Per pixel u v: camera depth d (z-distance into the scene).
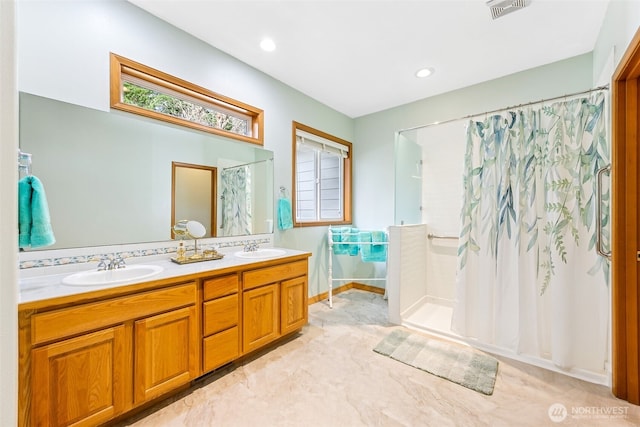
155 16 1.99
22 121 1.51
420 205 3.34
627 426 1.42
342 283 3.91
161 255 2.07
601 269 1.82
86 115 1.72
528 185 2.08
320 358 2.09
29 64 1.53
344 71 2.75
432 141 3.29
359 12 1.94
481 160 2.30
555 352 1.91
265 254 2.48
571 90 2.48
